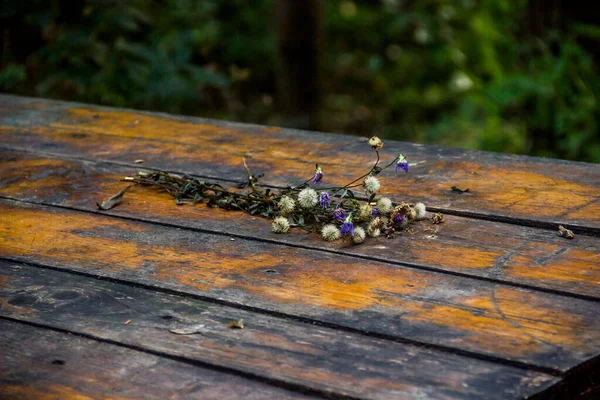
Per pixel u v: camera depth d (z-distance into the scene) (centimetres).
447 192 168
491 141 330
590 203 162
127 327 138
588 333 134
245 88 502
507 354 131
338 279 145
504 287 142
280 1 370
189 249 154
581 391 130
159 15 387
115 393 128
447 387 127
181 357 132
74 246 156
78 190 175
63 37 318
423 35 555
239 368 130
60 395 128
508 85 311
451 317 137
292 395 127
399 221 157
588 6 308
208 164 183
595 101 298
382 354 132
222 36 507
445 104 525
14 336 137
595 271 145
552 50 319
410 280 144
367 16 594
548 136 313
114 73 329
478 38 371
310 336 135
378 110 527
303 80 377
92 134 201
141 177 176
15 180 180
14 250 156
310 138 194
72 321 139
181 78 335
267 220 162
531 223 157
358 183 172
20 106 220
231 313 139
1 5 313
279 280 145
